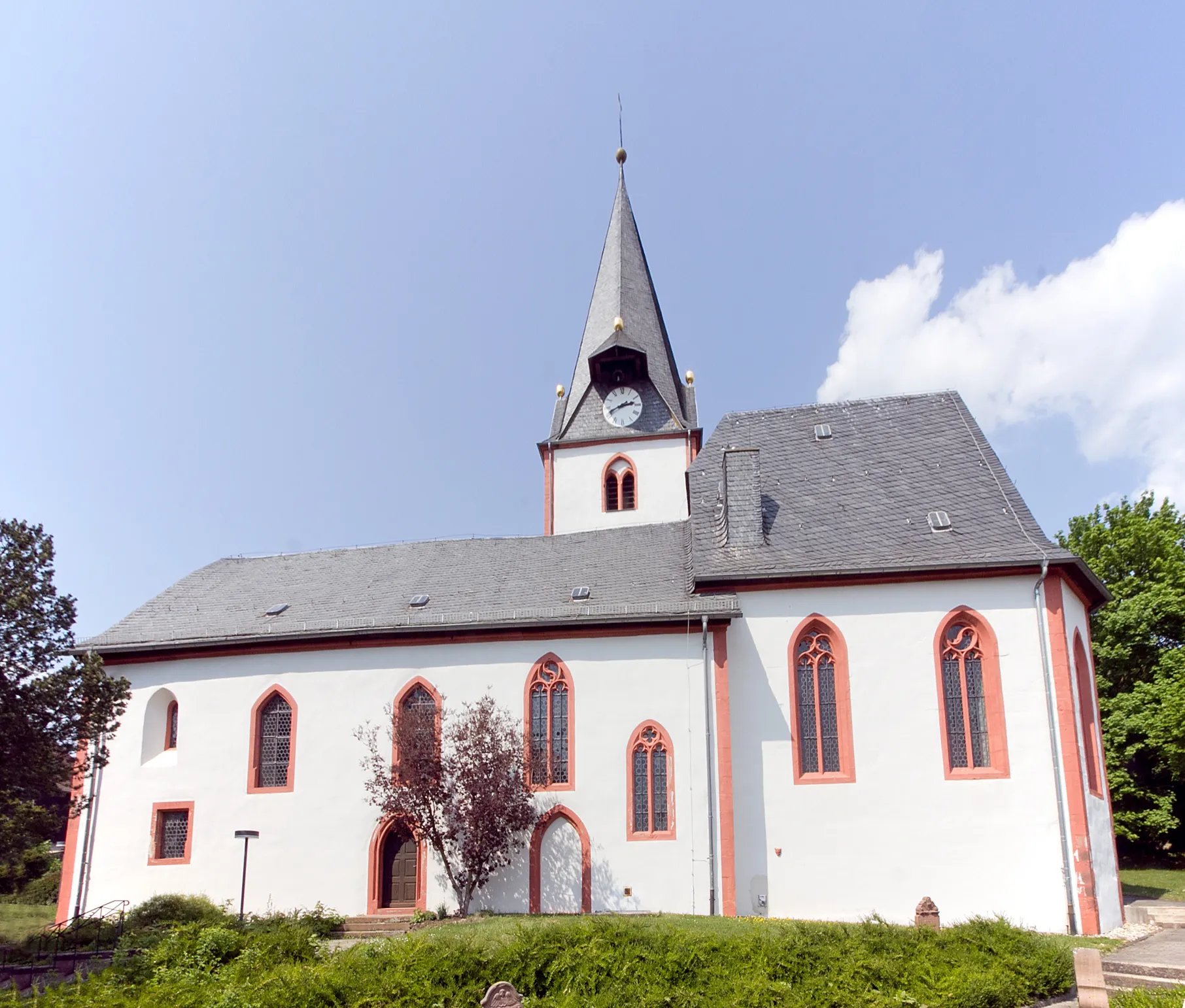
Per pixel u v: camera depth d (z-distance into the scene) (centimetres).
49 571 2148
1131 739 3788
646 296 4378
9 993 1444
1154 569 3994
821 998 1266
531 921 1934
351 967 1347
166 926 2167
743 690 2436
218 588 3122
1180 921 2281
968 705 2356
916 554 2470
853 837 2302
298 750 2600
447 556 3102
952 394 3041
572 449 4016
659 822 2366
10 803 2111
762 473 2906
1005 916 2192
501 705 2517
